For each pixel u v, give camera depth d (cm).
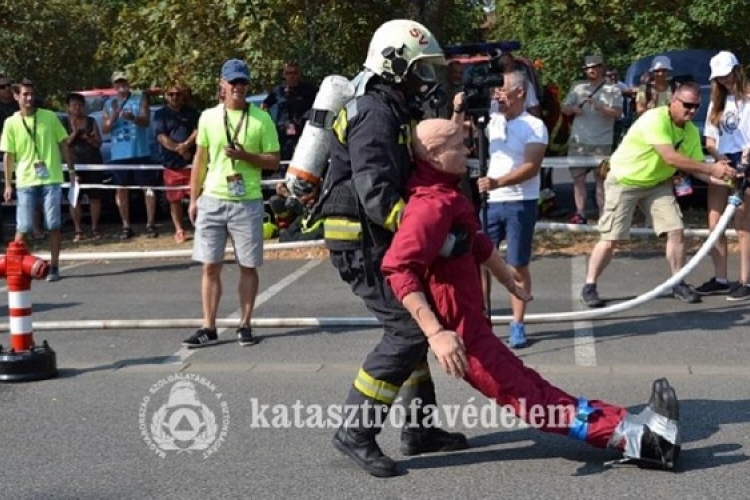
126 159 2061
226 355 1122
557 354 1083
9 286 1040
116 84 2070
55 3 3609
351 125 713
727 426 839
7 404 953
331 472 761
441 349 675
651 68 1936
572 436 745
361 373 746
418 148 711
